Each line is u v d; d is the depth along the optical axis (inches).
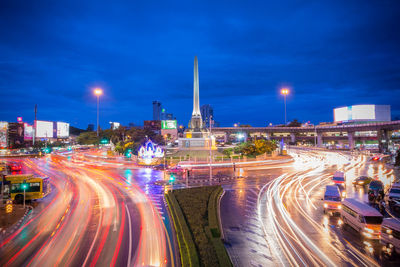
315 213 970.1
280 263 605.0
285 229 812.6
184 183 1569.9
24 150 4729.3
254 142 2906.0
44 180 1214.9
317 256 637.3
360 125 4330.7
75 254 647.1
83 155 3887.8
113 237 748.6
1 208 1066.7
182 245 659.4
